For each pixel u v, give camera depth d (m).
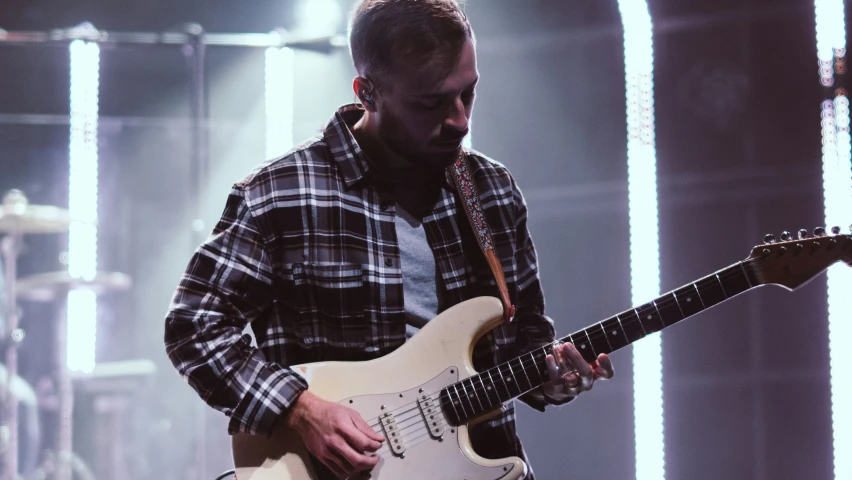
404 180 2.00
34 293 5.65
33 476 5.32
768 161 4.78
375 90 1.88
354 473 1.79
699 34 4.89
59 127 6.26
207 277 1.84
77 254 6.25
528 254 2.11
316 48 5.49
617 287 4.95
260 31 5.93
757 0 4.79
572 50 5.09
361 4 1.91
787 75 4.75
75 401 5.45
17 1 6.03
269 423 1.78
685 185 4.90
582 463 4.88
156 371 5.91
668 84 4.94
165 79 6.25
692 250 4.86
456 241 2.00
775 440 4.66
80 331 6.09
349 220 1.92
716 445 4.73
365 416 1.82
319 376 1.83
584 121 5.06
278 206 1.89
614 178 5.00
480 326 1.90
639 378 4.88
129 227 6.29
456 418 1.85
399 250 1.95
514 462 1.83
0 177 6.23
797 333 4.67
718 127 4.85
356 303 1.89
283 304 1.89
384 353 1.89
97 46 5.87
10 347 5.47
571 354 1.84
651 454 4.82
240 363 1.80
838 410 4.57
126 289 6.20
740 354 4.75
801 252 1.90
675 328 4.85
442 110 1.84
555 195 5.08
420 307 1.94
